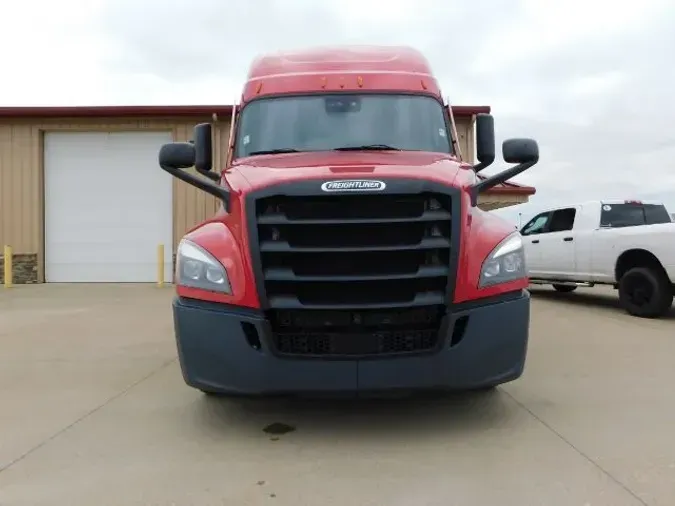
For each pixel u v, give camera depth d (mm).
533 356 6621
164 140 15961
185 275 4000
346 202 3812
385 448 3879
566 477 3391
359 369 3760
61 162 16062
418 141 5227
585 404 4789
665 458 3656
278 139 5223
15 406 4867
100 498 3203
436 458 3695
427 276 3760
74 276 16078
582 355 6672
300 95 5441
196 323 3883
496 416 4504
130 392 5270
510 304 3932
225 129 15758
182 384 5531
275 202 3834
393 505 3084
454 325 3818
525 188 19953
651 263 9375
